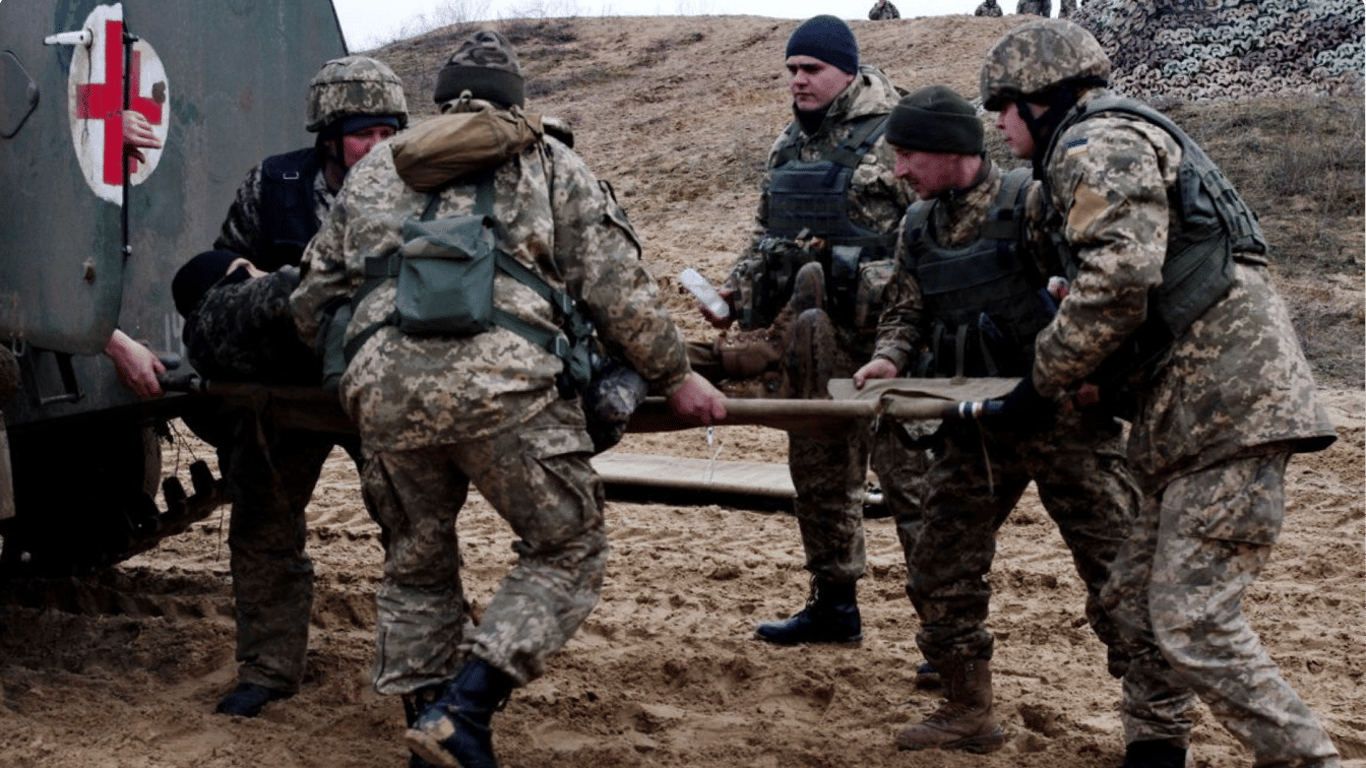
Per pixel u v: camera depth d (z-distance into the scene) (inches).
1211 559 138.7
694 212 642.8
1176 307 138.5
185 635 206.7
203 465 237.3
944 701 177.8
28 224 164.4
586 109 941.2
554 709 182.4
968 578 168.9
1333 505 286.0
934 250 170.1
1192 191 137.9
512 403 136.3
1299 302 446.3
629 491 301.7
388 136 179.3
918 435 166.6
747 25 1140.5
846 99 199.0
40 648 204.8
